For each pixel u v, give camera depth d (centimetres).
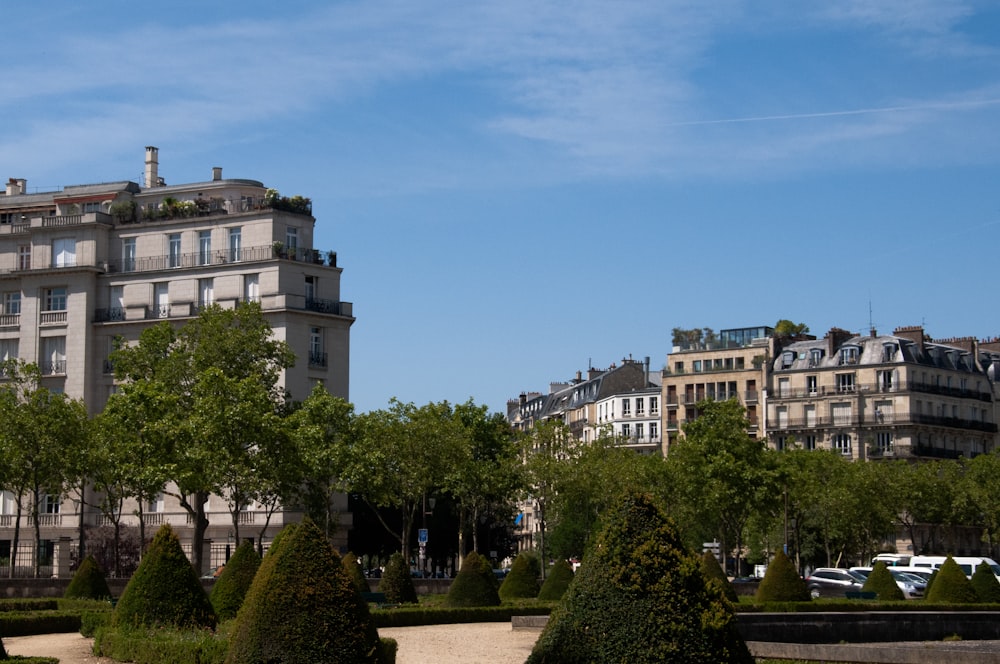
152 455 7962
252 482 7888
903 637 5072
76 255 10594
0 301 10769
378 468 9300
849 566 13425
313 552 2941
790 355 15788
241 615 2952
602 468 10806
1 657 3344
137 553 10019
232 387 8006
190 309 10250
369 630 2945
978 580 7431
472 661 3900
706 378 16200
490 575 6338
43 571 8938
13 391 8562
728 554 13375
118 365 8762
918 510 12794
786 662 3919
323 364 10262
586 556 2664
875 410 14925
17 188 12144
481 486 10338
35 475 8131
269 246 10188
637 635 2519
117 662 3772
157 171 12006
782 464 10181
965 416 15550
